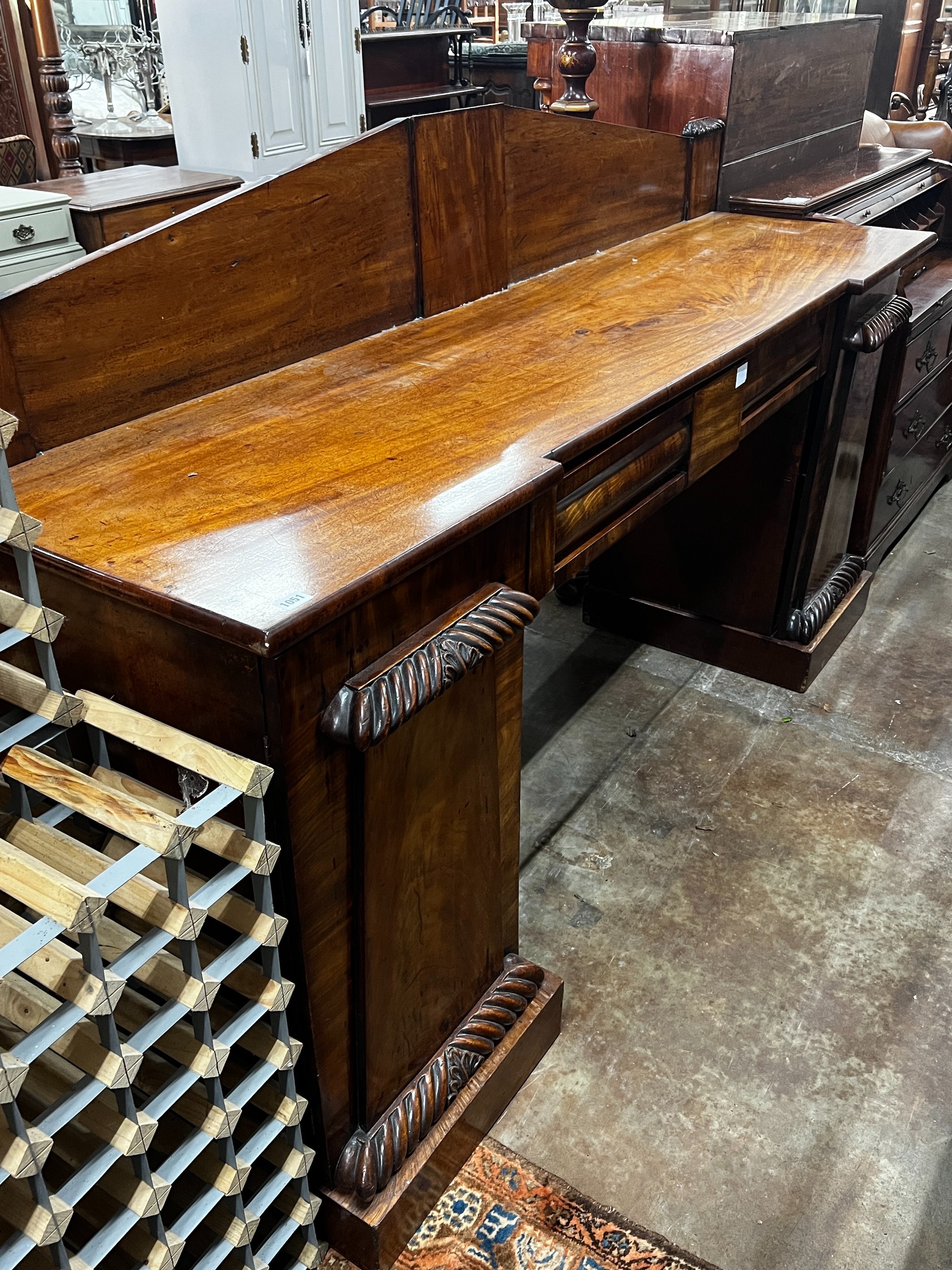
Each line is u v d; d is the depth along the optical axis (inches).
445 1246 54.9
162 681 41.7
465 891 54.3
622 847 82.6
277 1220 51.2
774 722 97.4
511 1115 61.8
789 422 90.9
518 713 54.5
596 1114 61.9
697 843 83.0
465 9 284.7
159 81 167.9
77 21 172.2
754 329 66.0
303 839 41.7
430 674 42.9
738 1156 59.6
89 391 50.6
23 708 41.0
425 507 43.5
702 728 96.7
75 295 48.6
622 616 109.8
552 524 51.9
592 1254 54.5
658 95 100.3
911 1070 64.7
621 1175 58.5
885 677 104.3
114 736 43.9
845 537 106.0
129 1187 40.2
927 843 83.0
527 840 83.3
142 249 51.0
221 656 38.6
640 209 90.7
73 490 45.6
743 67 96.7
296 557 39.7
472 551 46.7
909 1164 59.2
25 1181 37.1
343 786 43.2
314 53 136.9
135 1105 40.9
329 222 60.4
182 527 42.2
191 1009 38.6
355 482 46.0
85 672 44.9
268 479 46.4
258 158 131.6
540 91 109.0
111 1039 36.3
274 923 40.9
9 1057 33.0
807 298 73.0
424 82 208.7
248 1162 44.5
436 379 58.7
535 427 51.3
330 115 143.6
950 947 73.5
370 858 45.4
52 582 43.0
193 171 119.7
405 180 64.7
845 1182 58.2
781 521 95.3
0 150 109.4
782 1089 63.5
